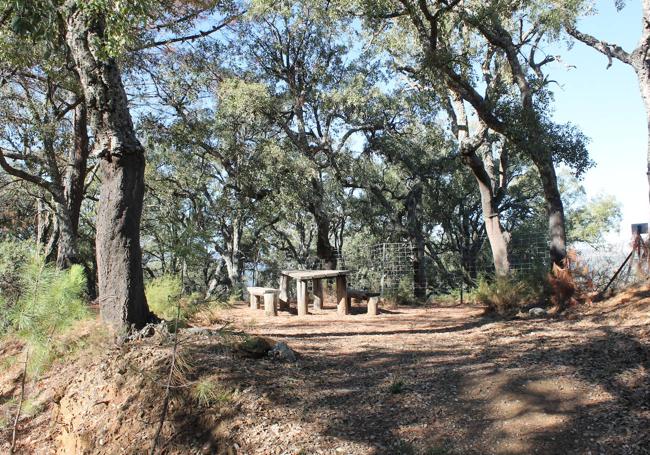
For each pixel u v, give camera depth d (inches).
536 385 201.0
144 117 828.0
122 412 218.4
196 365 227.8
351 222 1326.3
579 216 1624.0
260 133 901.8
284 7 779.4
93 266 1188.5
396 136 929.5
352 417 189.8
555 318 365.7
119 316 266.7
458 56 491.2
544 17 558.3
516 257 733.3
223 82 799.7
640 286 373.7
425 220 1295.5
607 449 151.0
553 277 423.2
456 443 166.7
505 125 495.5
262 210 1003.9
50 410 251.9
